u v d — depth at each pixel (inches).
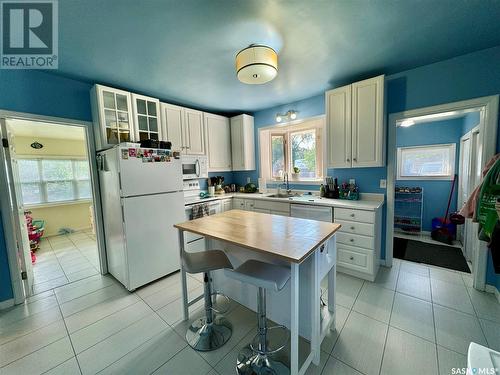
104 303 84.4
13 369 56.9
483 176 74.7
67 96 94.2
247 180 167.2
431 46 75.7
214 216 80.6
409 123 156.0
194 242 116.0
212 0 52.0
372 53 79.6
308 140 143.0
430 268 104.6
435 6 56.2
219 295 88.2
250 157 156.6
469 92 82.2
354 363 56.1
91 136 101.9
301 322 61.6
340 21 61.3
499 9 57.3
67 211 195.0
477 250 85.0
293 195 137.7
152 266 97.8
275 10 56.1
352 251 97.7
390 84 98.5
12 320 75.6
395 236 152.8
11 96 81.3
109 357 59.9
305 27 63.5
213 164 147.5
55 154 189.2
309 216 109.8
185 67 85.9
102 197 104.5
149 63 82.0
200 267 59.1
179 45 70.8
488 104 79.2
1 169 80.7
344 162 105.1
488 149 80.0
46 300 87.0
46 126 142.5
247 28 63.1
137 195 92.4
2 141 81.0
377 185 108.9
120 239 92.8
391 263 106.9
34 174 181.8
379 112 93.7
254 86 108.1
